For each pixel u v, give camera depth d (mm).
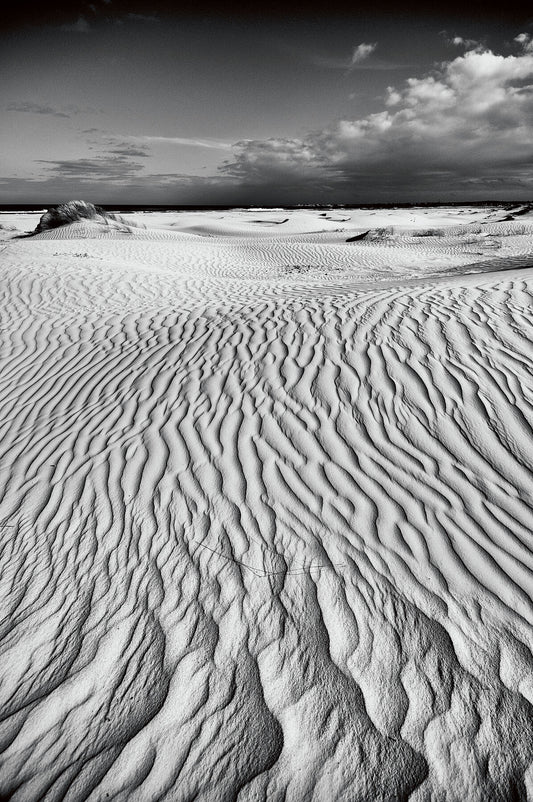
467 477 3355
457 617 2438
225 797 1809
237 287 11125
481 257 18250
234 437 4062
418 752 1888
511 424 3738
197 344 6074
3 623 2670
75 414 4895
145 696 2209
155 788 1863
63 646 2500
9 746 2062
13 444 4512
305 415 4195
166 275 12250
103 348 6523
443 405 4039
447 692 2094
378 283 10156
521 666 2180
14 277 10523
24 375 5969
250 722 2051
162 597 2717
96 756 1992
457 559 2773
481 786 1775
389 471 3486
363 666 2236
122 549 3100
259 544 2996
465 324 5219
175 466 3826
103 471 3904
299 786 1818
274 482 3508
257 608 2584
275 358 5227
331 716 2039
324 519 3137
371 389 4383
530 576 2639
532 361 4422
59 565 3047
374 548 2891
